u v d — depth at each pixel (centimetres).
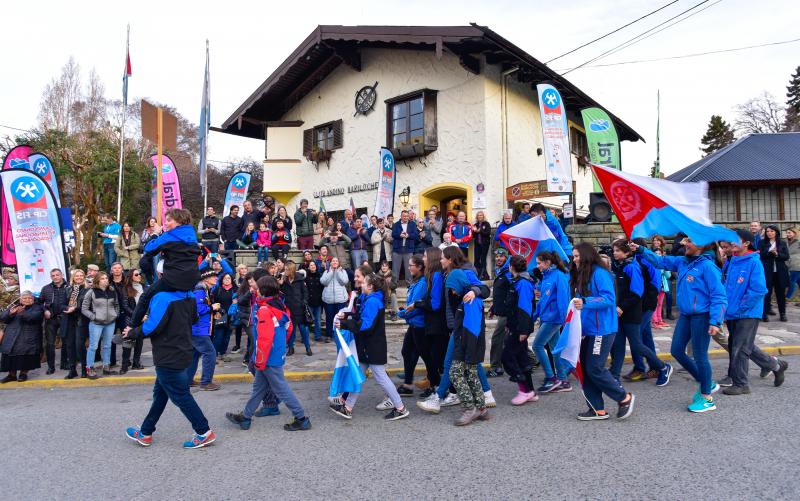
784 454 417
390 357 888
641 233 636
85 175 2408
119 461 452
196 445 482
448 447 466
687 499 346
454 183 1483
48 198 956
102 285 826
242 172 1686
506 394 651
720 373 710
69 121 3397
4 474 426
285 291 920
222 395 704
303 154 1875
